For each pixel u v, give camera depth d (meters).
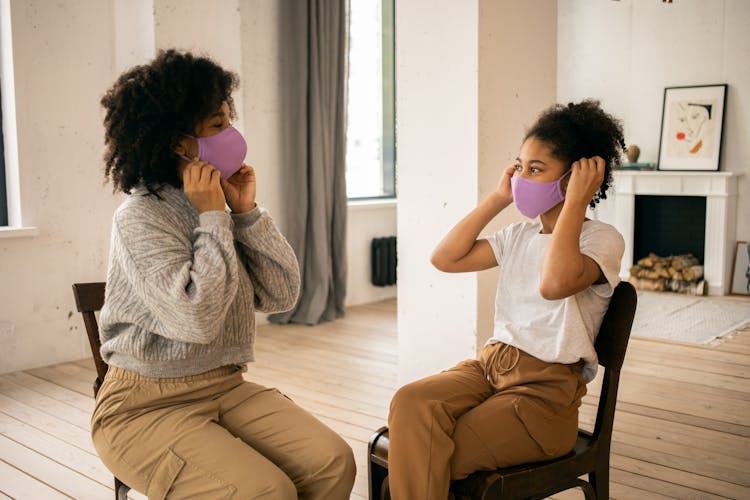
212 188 1.54
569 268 1.57
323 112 5.28
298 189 5.29
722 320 5.30
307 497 1.60
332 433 1.65
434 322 3.26
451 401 1.66
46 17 4.11
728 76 6.37
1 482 2.70
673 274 6.50
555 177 1.69
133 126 1.56
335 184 5.46
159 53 1.60
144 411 1.58
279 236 1.76
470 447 1.58
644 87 6.79
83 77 4.29
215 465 1.48
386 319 5.46
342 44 5.38
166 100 1.54
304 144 5.24
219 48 4.59
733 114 6.39
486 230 3.08
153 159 1.54
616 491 2.57
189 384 1.60
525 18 3.22
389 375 4.01
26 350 4.17
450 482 1.60
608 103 7.00
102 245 4.45
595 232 1.71
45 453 2.97
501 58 3.10
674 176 6.51
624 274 6.90
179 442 1.52
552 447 1.62
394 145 6.60
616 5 6.85
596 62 7.03
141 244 1.51
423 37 3.17
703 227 6.57
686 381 3.87
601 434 1.73
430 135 3.19
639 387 3.76
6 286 4.07
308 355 4.44
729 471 2.73
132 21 4.34
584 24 7.06
